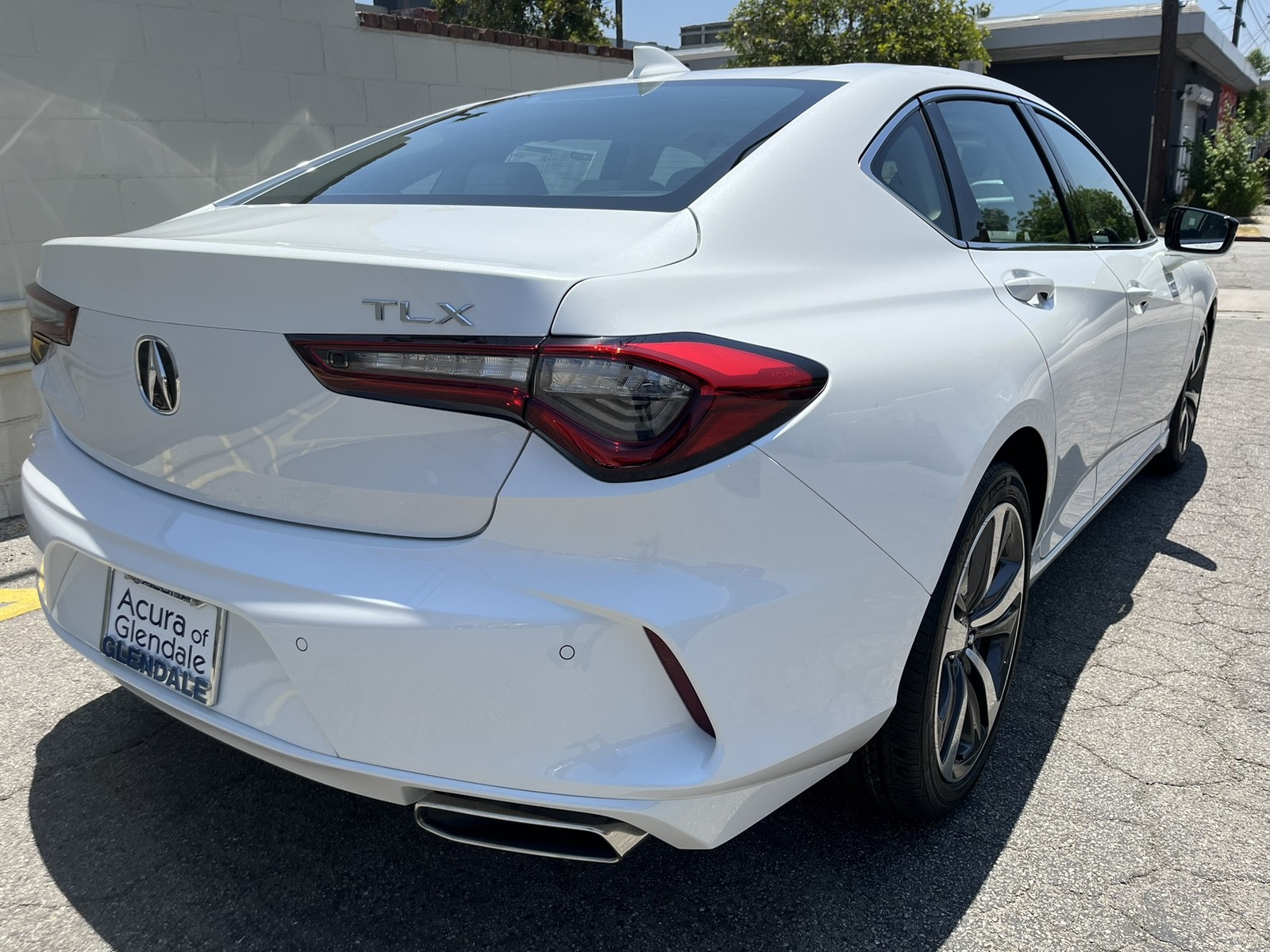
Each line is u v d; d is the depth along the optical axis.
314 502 1.58
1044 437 2.34
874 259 2.00
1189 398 4.56
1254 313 9.69
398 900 1.99
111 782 2.36
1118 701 2.74
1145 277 3.24
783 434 1.53
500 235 1.69
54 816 2.23
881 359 1.77
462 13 20.53
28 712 2.68
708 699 1.48
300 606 1.53
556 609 1.43
